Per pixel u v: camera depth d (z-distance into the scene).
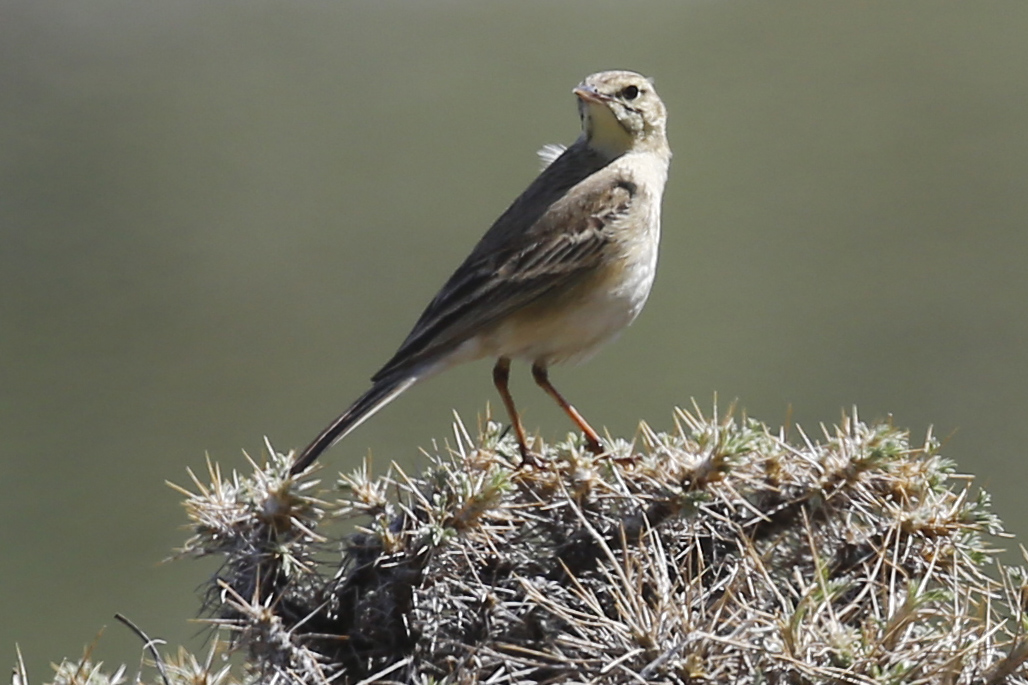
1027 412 16.56
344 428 7.60
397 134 23.52
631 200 8.54
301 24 26.86
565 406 8.42
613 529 5.82
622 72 9.14
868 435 5.85
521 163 22.53
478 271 8.21
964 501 5.84
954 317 18.31
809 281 19.61
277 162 22.70
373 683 5.56
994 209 20.70
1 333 17.67
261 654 5.53
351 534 5.79
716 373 17.61
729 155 22.59
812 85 24.17
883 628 5.09
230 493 5.84
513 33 27.14
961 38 24.84
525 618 5.66
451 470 5.98
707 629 5.02
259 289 19.36
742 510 5.91
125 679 5.71
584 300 8.35
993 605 6.07
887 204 21.22
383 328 18.72
